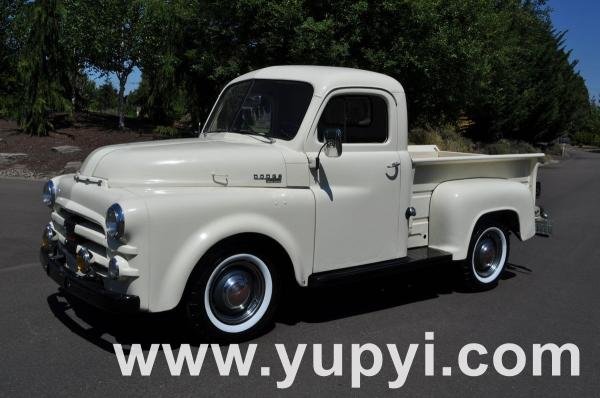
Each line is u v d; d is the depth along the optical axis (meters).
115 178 4.23
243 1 12.91
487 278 6.26
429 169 5.75
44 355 4.23
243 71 14.12
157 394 3.75
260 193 4.46
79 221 4.46
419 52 13.74
